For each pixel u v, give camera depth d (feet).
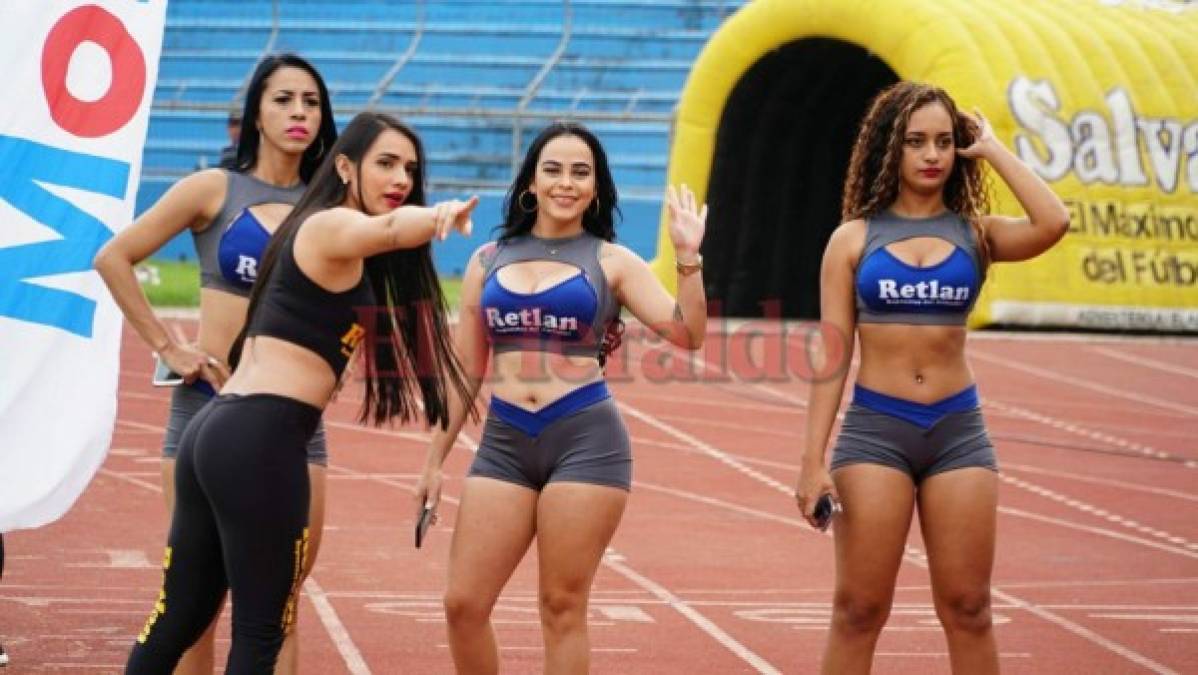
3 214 25.93
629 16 137.80
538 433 23.79
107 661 28.86
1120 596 37.06
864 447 23.97
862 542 23.84
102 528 41.93
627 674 29.09
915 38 91.04
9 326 25.80
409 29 139.03
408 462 53.31
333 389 21.11
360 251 20.20
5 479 25.63
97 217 26.27
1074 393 73.36
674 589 36.70
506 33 137.80
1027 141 90.63
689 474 53.01
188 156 134.31
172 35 140.46
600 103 133.28
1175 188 95.50
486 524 23.81
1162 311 92.84
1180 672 30.04
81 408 26.07
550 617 23.79
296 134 24.39
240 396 20.62
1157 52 98.89
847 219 24.79
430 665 29.32
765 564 39.86
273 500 20.34
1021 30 93.81
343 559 38.96
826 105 105.70
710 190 102.99
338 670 28.81
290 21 140.46
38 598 33.99
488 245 25.16
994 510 23.84
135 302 24.04
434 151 132.16
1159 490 52.08
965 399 23.97
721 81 101.19
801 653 31.01
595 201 24.72
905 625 33.68
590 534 23.59
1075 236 91.81
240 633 20.51
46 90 26.17
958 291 23.84
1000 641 32.30
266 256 21.15
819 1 95.50
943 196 24.57
